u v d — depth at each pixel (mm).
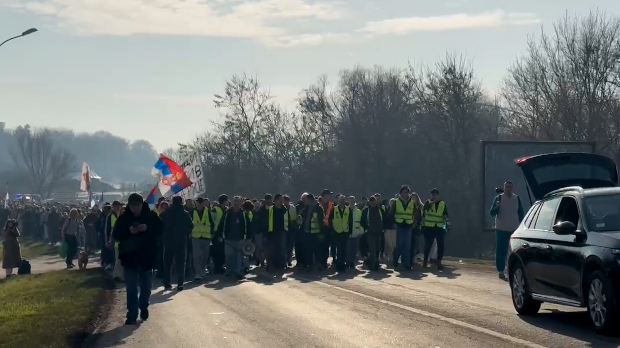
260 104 64000
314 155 63562
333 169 62312
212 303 16016
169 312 14867
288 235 26266
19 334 12453
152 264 13695
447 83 54938
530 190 21656
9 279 27891
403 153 58250
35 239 54719
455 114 54594
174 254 19750
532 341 10297
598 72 42312
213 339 11422
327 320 12820
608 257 10305
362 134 60031
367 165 60562
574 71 43188
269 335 11539
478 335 10898
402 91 60969
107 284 21000
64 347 10961
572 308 13570
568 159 21578
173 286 20422
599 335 10578
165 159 24047
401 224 22875
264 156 64250
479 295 15836
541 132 45125
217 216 23016
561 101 43188
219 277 22719
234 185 63156
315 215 23812
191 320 13562
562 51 44312
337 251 23328
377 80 62906
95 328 13156
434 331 11344
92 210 37688
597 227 11102
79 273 25000
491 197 27062
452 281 18984
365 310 13898
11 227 30156
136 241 13523
